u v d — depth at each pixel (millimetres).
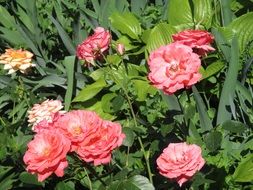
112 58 1583
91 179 1282
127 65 1625
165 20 1799
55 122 1024
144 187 1076
